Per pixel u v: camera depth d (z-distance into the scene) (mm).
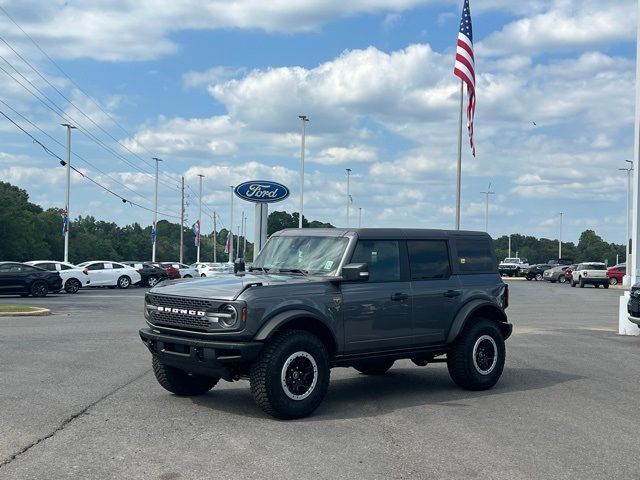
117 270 43438
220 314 7895
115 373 10969
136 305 27312
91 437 7219
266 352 7945
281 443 7074
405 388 10250
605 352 14547
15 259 75875
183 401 9039
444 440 7277
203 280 8797
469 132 24219
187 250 152125
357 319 8828
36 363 11820
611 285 61125
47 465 6262
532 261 154500
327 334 8578
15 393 9328
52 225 91938
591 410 8820
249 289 8016
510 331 10711
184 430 7559
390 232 9508
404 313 9328
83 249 97062
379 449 6902
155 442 7070
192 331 8188
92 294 35969
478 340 10039
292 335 8102
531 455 6762
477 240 10516
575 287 55906
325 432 7543
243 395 9484
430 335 9656
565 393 9953
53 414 8188
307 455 6660
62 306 26344
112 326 18312
